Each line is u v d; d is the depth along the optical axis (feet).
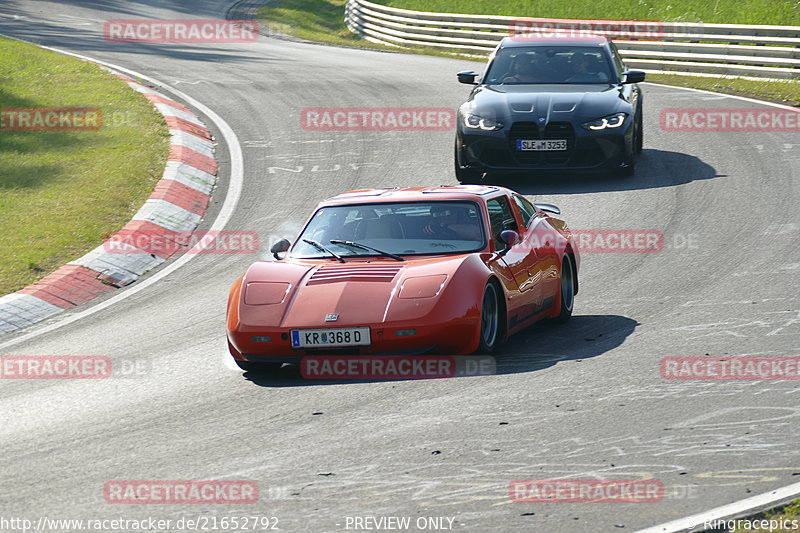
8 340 114.42
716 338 92.99
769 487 56.59
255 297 89.92
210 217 174.50
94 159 206.39
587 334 99.35
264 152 220.02
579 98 177.27
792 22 334.44
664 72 306.76
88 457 70.28
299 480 62.28
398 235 95.91
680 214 154.20
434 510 56.18
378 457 65.51
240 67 336.70
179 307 123.65
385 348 85.30
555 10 419.13
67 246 151.64
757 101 247.29
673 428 68.18
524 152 174.70
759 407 71.77
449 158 206.80
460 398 78.33
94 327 117.29
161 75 314.96
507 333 93.30
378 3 534.78
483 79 190.29
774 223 144.36
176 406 82.64
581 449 64.95
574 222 154.51
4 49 320.70
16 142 218.38
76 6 556.10
